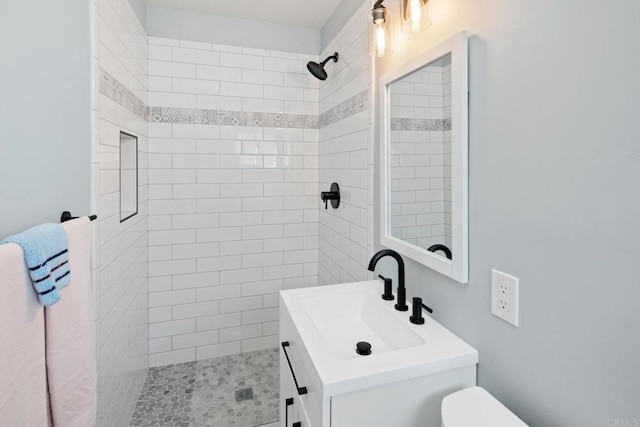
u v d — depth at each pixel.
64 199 1.03
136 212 1.85
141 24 1.94
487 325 0.90
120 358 1.58
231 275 2.36
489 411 0.78
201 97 2.22
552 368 0.72
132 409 1.78
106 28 1.35
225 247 2.33
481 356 0.92
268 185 2.40
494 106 0.85
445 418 0.75
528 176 0.76
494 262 0.87
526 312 0.78
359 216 1.77
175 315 2.25
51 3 0.95
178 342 2.26
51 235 0.73
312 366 0.87
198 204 2.25
